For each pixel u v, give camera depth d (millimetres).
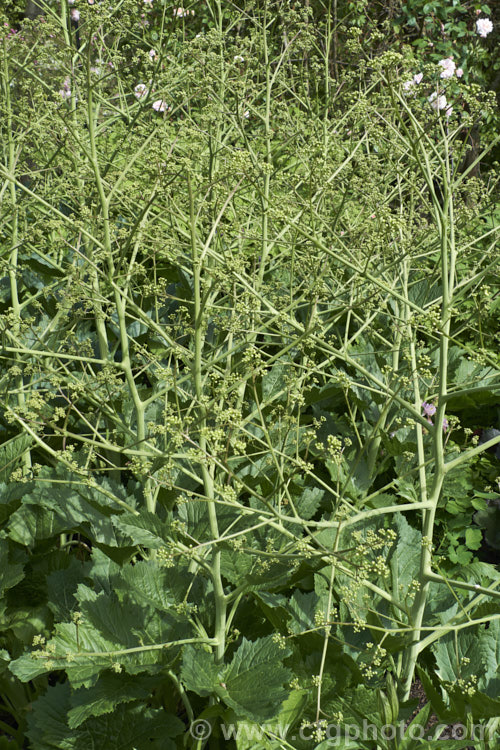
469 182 2928
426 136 2107
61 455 2109
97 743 1990
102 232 2908
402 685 2189
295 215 2586
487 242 4027
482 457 3645
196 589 2246
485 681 2188
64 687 2109
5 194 3172
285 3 3871
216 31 3213
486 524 3285
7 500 2453
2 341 2436
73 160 3164
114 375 2420
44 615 2361
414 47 7617
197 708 2301
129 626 2076
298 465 1983
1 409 2881
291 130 3445
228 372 2652
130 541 2391
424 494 2432
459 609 2379
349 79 3430
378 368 3439
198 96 3119
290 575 2260
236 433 1993
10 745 2219
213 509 1971
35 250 2922
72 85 3125
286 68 4074
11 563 2301
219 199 2240
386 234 2229
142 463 1991
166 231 3094
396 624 2248
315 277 2543
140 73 3113
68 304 2635
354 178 2709
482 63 7641
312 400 2961
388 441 2836
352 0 6488
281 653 1982
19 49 2979
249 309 2178
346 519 1939
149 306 3686
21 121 3006
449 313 2027
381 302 2574
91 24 2561
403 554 2473
